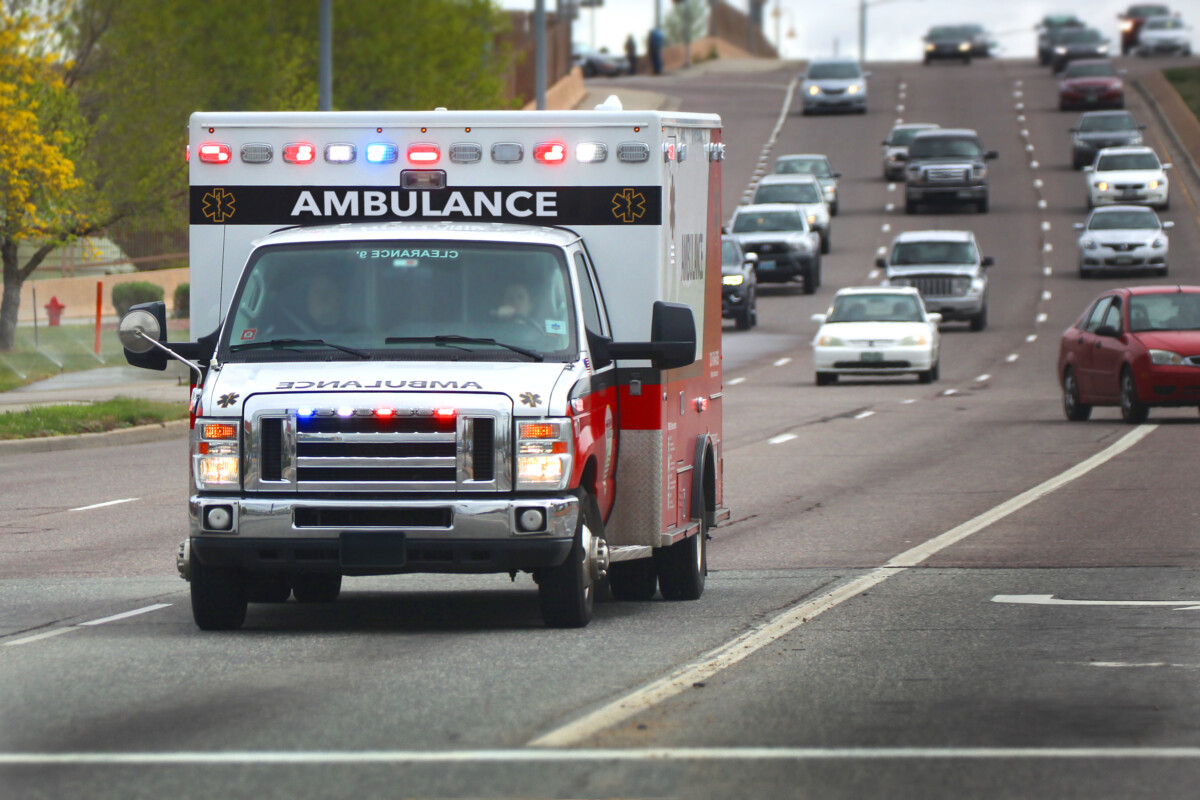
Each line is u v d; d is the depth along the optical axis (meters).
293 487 24.95
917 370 83.25
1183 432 59.41
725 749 18.44
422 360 25.91
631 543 28.00
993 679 22.25
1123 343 62.78
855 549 35.75
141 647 24.92
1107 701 20.88
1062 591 29.77
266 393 25.11
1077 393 65.19
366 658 23.92
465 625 27.06
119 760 17.97
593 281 27.75
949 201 160.38
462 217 28.06
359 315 26.47
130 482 49.59
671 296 28.53
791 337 110.88
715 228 32.09
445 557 24.84
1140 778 17.22
